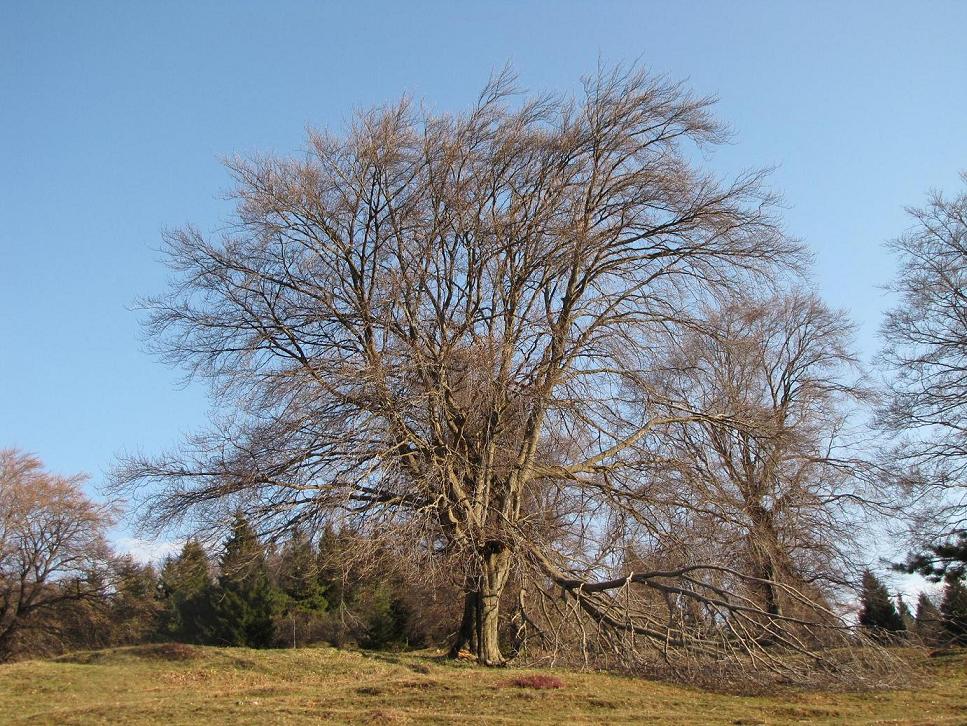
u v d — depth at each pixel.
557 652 18.81
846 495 27.91
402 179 20.22
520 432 20.39
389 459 18.23
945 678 18.25
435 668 17.86
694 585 19.70
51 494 40.84
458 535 17.58
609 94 21.20
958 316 28.23
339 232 20.03
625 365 20.59
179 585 24.62
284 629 33.31
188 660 17.48
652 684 16.53
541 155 20.84
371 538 16.97
